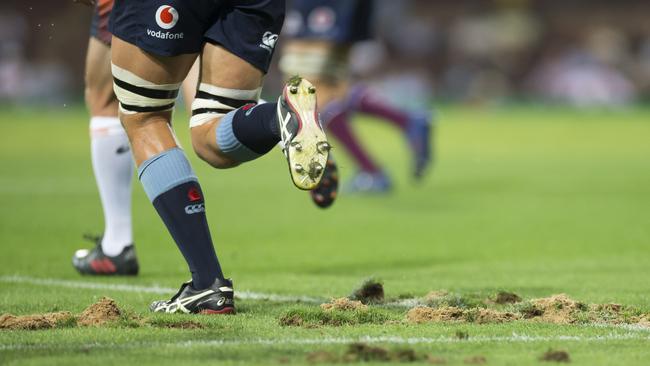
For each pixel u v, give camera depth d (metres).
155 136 17.66
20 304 19.23
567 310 17.94
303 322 16.64
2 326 16.06
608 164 68.06
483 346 14.85
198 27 17.17
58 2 149.00
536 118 131.12
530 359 13.98
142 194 47.50
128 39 17.12
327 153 15.93
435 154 76.88
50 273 24.72
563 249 30.27
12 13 147.75
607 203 44.44
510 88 159.88
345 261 27.56
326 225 36.59
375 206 43.06
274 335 15.59
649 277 24.09
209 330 15.98
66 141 83.62
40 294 20.84
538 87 157.38
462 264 26.89
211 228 35.59
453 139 94.44
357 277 24.20
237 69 17.36
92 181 53.31
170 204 17.42
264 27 17.39
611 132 104.25
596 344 15.09
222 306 17.47
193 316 17.17
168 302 17.86
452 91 156.12
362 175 48.28
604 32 169.88
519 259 28.00
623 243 31.67
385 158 73.94
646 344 15.12
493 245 31.25
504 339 15.38
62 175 56.66
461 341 15.19
